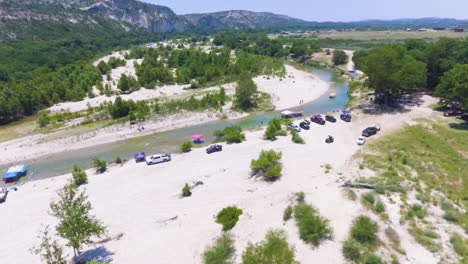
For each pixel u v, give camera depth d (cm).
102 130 7112
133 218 3753
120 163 5506
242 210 3619
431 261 2689
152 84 10919
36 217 3872
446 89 7031
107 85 10469
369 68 7688
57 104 9300
